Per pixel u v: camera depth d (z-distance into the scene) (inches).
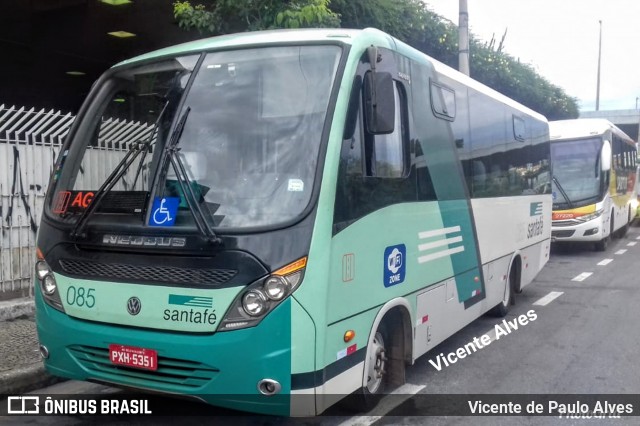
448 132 260.4
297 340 159.5
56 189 199.8
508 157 352.2
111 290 173.0
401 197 211.6
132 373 172.2
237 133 177.9
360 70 185.8
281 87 181.9
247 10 343.9
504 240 343.9
